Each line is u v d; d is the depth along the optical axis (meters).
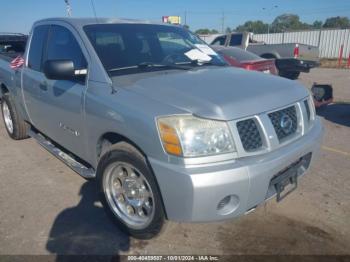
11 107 4.96
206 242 2.79
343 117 6.64
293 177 2.75
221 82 2.81
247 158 2.36
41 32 4.04
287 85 2.96
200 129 2.27
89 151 3.13
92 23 3.42
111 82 2.82
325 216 3.14
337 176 3.94
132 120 2.45
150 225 2.62
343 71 15.58
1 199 3.50
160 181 2.34
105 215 3.20
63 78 2.95
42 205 3.37
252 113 2.42
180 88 2.61
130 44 3.36
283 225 3.01
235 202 2.34
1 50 6.38
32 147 5.01
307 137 2.84
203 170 2.21
